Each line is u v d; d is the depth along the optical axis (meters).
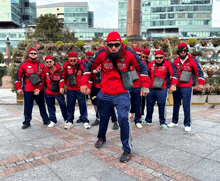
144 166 2.68
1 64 21.56
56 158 2.94
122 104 2.92
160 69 4.39
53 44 8.46
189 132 4.23
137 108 4.62
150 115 4.84
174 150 3.23
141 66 3.00
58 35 24.86
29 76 4.46
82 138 3.86
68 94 4.55
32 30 24.47
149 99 4.70
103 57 2.88
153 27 87.81
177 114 4.69
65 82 4.59
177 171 2.54
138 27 28.81
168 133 4.18
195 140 3.71
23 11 97.88
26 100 4.58
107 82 2.99
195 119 5.44
